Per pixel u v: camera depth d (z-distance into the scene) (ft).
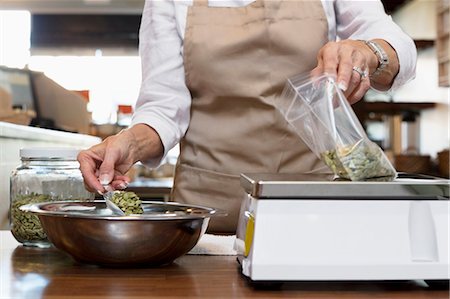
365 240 2.79
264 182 2.78
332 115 3.20
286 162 4.77
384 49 3.86
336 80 3.27
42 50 15.06
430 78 11.37
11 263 3.42
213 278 3.04
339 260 2.76
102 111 15.03
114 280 2.97
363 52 3.60
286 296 2.70
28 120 9.02
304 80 3.47
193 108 4.88
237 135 4.75
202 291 2.76
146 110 4.62
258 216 2.78
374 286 2.90
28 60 14.58
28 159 4.17
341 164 3.09
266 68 4.68
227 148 4.78
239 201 4.76
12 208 4.07
